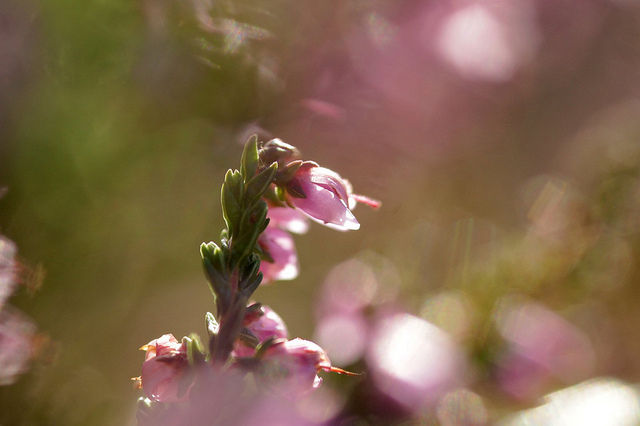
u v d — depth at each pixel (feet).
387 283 0.49
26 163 0.40
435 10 0.50
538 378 0.47
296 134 0.42
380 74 0.45
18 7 0.39
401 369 0.42
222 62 0.40
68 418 0.38
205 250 0.32
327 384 0.42
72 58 0.39
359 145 0.44
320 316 0.46
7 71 0.39
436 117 0.51
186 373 0.31
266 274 0.35
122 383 0.40
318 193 0.33
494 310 0.48
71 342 0.39
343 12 0.44
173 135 0.41
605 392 0.48
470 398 0.44
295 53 0.42
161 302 0.41
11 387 0.38
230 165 0.41
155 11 0.40
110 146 0.40
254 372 0.31
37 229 0.39
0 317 0.37
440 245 0.54
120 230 0.41
